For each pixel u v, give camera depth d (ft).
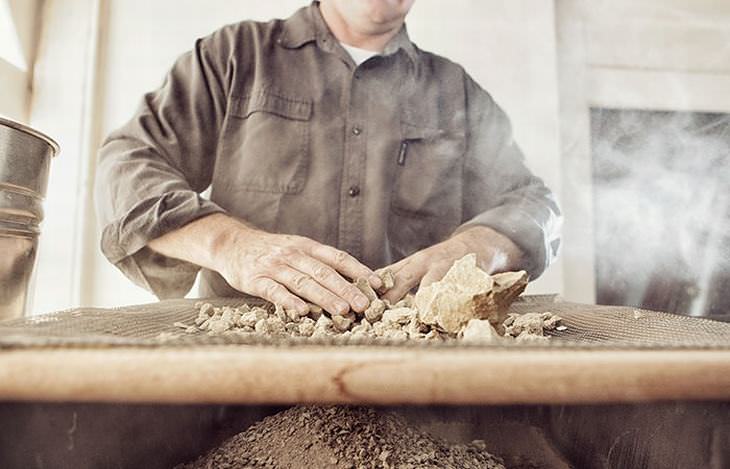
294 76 4.37
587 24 4.87
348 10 4.38
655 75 4.91
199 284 4.10
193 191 4.18
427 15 4.60
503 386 1.45
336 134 4.35
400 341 1.53
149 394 1.38
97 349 1.38
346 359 1.44
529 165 4.66
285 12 4.49
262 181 4.27
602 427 2.17
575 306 3.49
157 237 3.88
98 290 4.23
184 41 4.46
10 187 2.81
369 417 2.24
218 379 1.40
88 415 1.76
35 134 2.91
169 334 2.07
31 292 3.17
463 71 4.62
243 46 4.39
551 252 4.57
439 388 1.44
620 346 1.52
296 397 1.42
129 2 4.49
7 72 4.17
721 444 1.85
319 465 2.05
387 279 3.20
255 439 2.25
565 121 4.77
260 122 4.30
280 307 2.75
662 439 1.97
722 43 4.97
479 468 2.19
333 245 4.27
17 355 1.35
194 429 2.27
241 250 3.43
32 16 4.44
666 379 1.48
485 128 4.60
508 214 4.35
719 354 1.52
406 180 4.40
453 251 3.87
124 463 1.92
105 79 4.43
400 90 4.47
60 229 4.26
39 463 1.64
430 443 2.26
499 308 2.16
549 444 2.37
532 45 4.72
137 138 4.26
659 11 4.91
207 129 4.32
